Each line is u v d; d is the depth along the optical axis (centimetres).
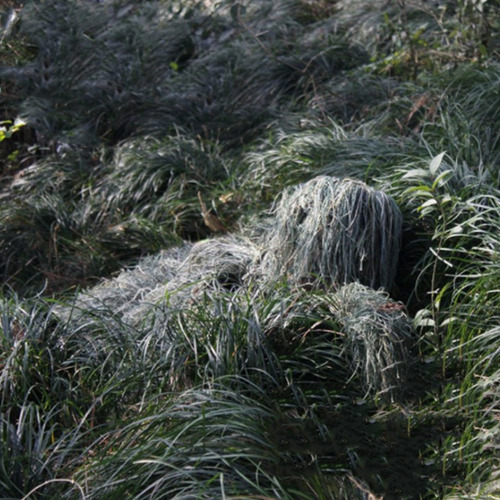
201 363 435
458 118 647
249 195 664
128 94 862
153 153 743
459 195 538
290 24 980
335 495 361
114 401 425
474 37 774
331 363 446
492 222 500
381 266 492
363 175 594
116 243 668
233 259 545
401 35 852
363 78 795
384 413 412
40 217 711
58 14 903
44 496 354
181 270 556
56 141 838
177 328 451
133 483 343
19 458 360
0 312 473
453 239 510
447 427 402
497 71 697
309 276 491
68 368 446
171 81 887
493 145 617
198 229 668
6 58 898
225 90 855
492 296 463
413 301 508
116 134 862
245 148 750
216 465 347
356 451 386
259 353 429
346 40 908
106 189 727
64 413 418
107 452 380
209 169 726
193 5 999
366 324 430
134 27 924
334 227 484
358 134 693
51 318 483
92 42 889
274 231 521
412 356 441
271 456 360
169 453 350
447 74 725
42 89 873
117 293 546
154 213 688
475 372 427
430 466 380
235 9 938
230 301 455
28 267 684
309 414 409
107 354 458
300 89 845
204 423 361
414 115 702
